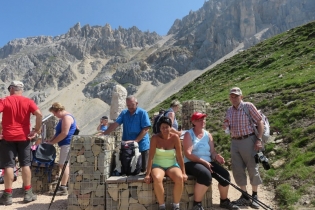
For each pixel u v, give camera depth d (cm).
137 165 323
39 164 389
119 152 330
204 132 330
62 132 371
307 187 319
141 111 355
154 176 288
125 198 298
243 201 321
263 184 390
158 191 286
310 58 1146
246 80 1271
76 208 303
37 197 368
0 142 335
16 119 336
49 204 333
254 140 329
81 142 310
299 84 750
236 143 336
